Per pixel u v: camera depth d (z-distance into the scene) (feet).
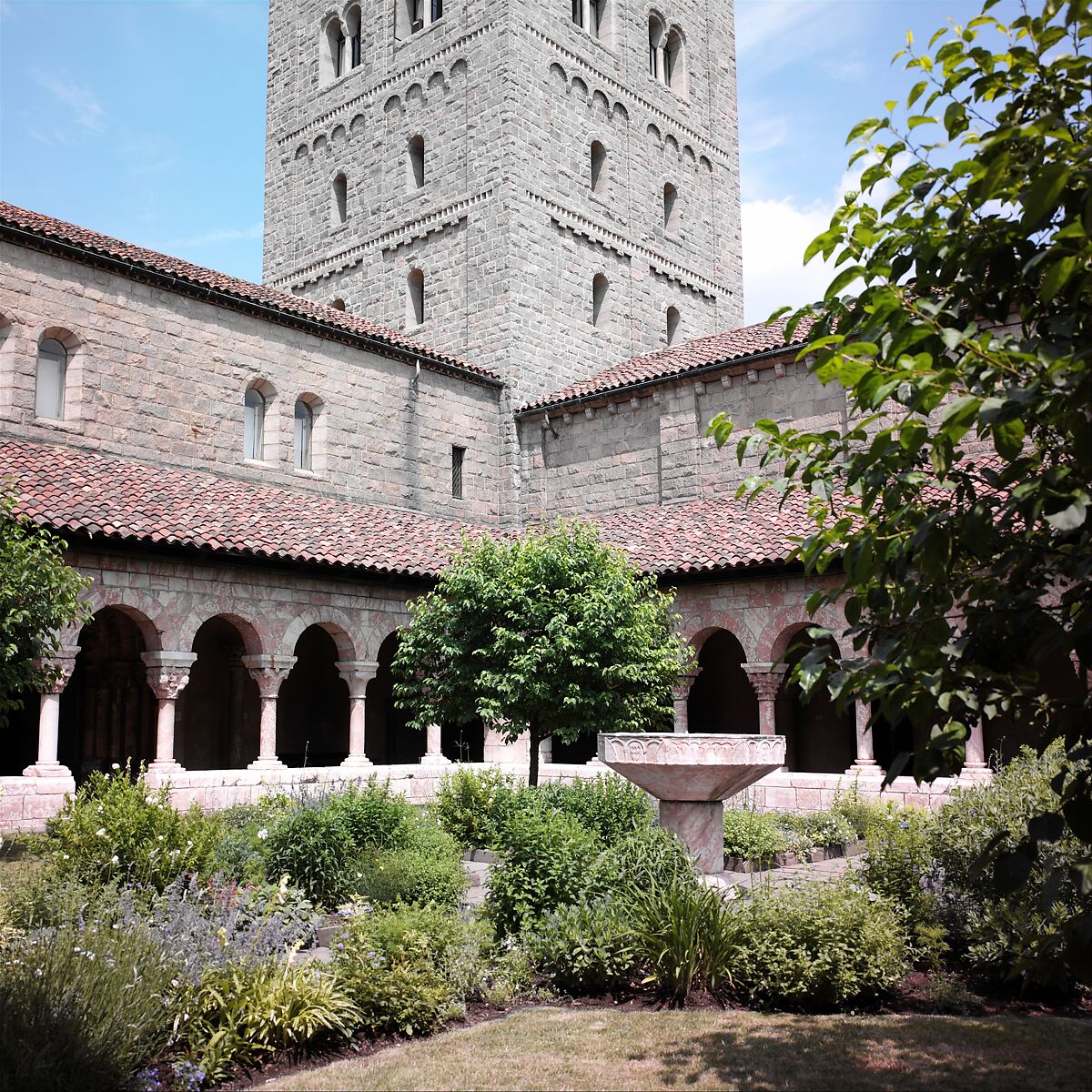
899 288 16.67
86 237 79.46
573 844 34.68
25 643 42.24
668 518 88.12
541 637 61.05
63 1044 21.86
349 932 30.32
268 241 128.16
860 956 29.07
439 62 111.75
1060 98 15.93
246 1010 25.90
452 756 99.66
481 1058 25.30
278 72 129.59
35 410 74.23
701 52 132.16
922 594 16.40
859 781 67.10
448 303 108.99
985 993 30.27
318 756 98.07
